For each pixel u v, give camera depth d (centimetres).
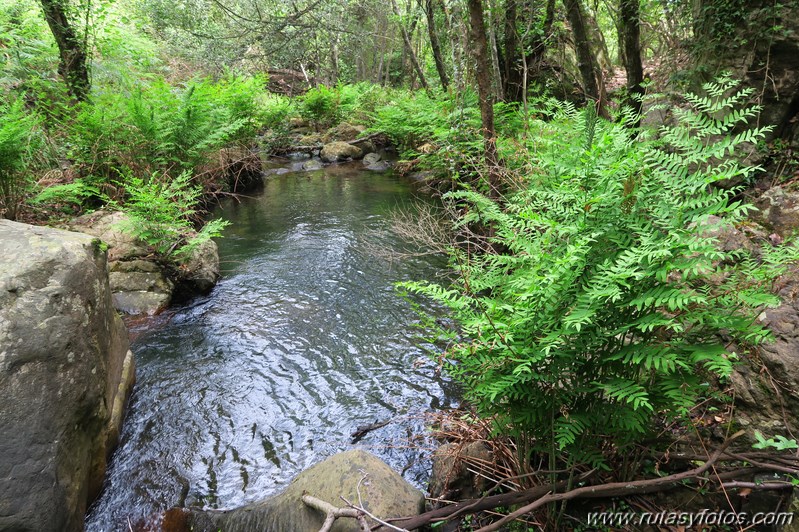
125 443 318
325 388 375
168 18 1561
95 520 264
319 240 705
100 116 698
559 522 221
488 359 209
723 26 441
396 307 499
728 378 240
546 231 240
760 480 208
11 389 225
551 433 216
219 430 331
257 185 1091
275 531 238
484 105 558
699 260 179
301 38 1474
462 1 762
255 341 441
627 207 212
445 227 574
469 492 258
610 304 196
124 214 575
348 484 243
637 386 175
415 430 326
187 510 264
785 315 236
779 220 322
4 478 210
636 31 725
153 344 436
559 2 1019
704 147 208
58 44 786
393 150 1512
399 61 2305
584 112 329
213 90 1002
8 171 526
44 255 269
